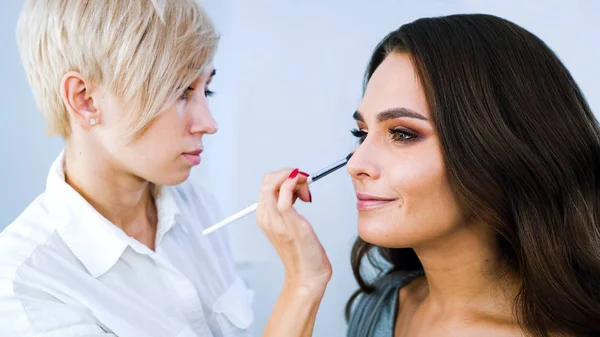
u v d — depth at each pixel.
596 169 0.77
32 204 0.88
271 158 1.73
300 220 0.76
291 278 0.78
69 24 0.74
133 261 0.89
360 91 1.63
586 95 1.41
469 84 0.69
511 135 0.69
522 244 0.71
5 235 0.80
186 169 0.86
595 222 0.75
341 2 1.61
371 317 0.91
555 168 0.72
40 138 1.55
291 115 1.70
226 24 1.69
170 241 0.99
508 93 0.70
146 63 0.74
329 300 1.71
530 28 1.44
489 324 0.74
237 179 1.75
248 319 1.08
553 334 0.72
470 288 0.76
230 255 1.20
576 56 1.40
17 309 0.73
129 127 0.77
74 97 0.77
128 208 0.91
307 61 1.67
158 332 0.85
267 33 1.68
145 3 0.74
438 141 0.70
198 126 0.84
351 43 1.63
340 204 1.68
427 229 0.72
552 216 0.72
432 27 0.73
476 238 0.74
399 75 0.72
